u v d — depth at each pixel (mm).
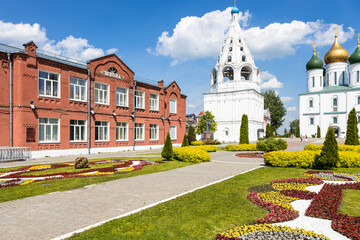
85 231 5590
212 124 58188
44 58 21516
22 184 10523
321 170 14492
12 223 6145
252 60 68625
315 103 71625
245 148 29797
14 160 19016
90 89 25641
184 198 8195
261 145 19859
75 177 12125
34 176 12375
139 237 5301
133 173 13203
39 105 21266
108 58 27734
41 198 8336
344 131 66375
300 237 5348
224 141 64125
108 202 7926
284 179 11500
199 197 8344
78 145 24422
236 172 13789
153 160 19453
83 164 15195
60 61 22938
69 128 23719
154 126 35438
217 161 18922
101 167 15633
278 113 93812
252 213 6895
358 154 15773
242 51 67000
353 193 9188
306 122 72812
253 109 62938
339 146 22969
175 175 12695
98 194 8891
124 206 7531
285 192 9117
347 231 5613
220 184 10438
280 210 6992
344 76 70938
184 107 41719
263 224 6008
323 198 8203
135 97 32125
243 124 32938
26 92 20422
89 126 25438
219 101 66000
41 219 6422
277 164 15898
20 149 19516
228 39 68500
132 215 6586
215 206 7395
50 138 22297
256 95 65750
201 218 6434
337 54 70750
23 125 20172
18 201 7980
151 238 5254
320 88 72750
